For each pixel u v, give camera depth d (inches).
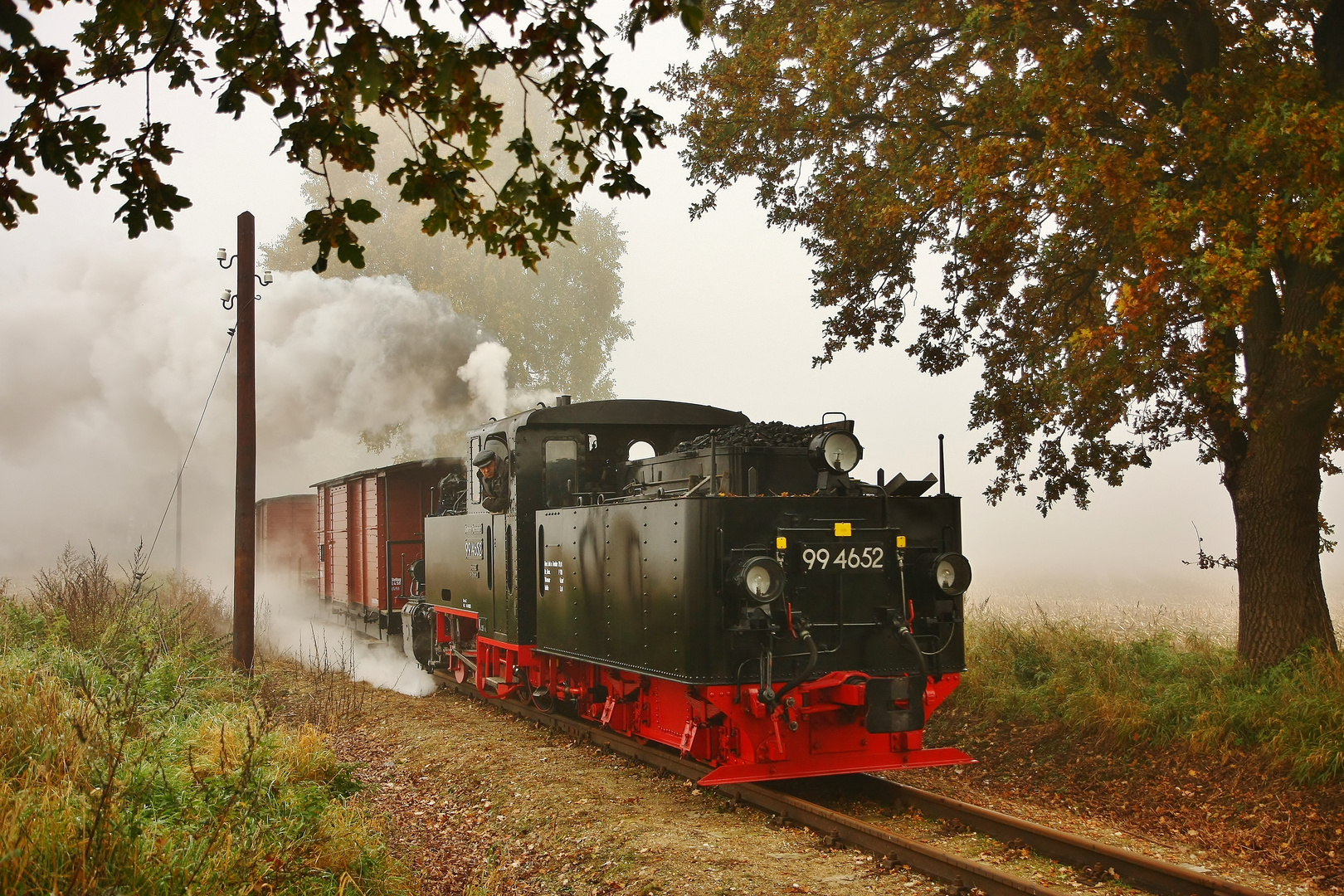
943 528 319.6
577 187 155.3
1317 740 285.0
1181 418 390.9
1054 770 332.2
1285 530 346.9
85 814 183.0
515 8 144.6
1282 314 350.6
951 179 361.1
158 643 402.9
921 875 220.2
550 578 392.2
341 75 150.8
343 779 281.0
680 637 290.2
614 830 259.3
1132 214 327.0
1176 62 350.9
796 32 416.5
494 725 413.4
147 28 165.6
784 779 296.2
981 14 338.3
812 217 455.5
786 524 295.3
